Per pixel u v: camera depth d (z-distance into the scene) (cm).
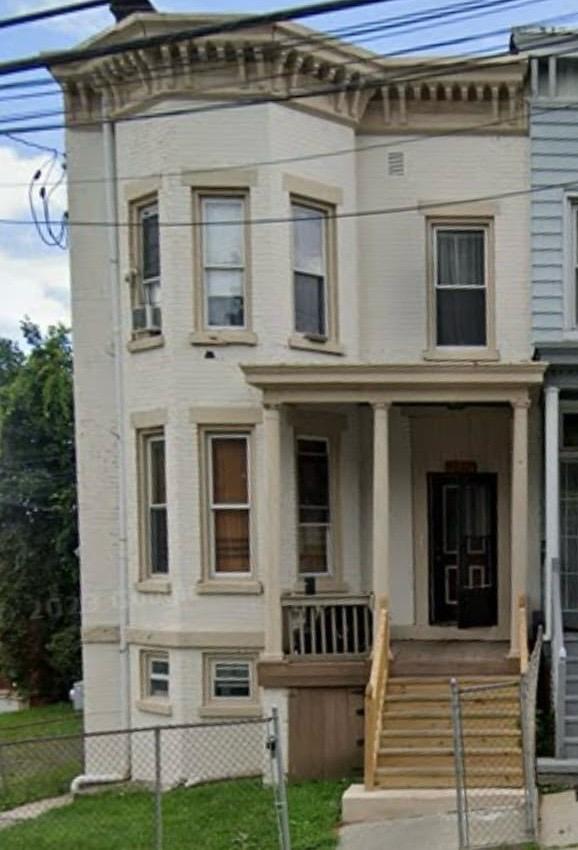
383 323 1465
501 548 1484
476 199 1460
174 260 1354
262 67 1337
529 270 1455
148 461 1412
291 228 1381
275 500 1276
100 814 1150
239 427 1355
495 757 1117
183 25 1301
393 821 1020
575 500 1486
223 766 1327
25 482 3055
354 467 1449
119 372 1424
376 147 1468
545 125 1436
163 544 1401
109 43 1346
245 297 1363
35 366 3350
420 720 1180
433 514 1496
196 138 1345
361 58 1396
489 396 1288
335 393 1282
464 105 1456
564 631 1406
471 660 1291
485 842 922
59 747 1794
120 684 1425
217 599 1346
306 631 1321
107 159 1423
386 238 1467
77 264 1451
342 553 1429
